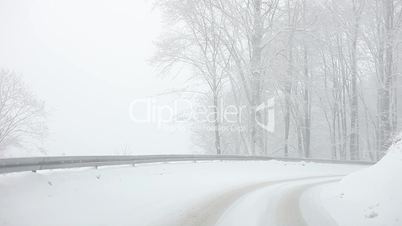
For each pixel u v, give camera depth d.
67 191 12.30
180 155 25.58
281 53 37.06
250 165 29.89
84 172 15.15
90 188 13.32
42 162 13.05
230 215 10.95
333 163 38.50
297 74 39.16
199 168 24.53
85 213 10.49
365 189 13.70
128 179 16.34
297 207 12.61
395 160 13.72
